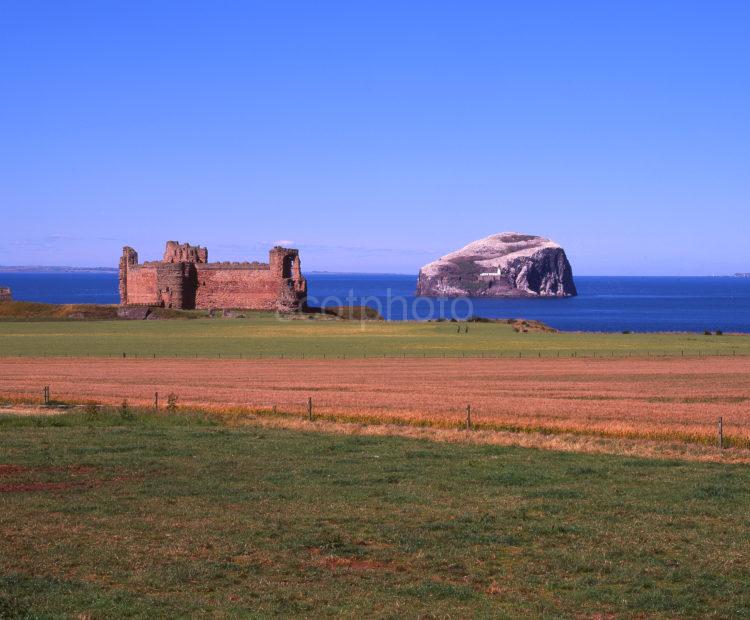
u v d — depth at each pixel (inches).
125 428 2126.0
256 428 2158.0
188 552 1098.7
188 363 4584.2
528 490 1446.9
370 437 2003.0
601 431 2105.1
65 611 896.3
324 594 958.4
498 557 1094.4
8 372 3998.5
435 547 1128.8
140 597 941.8
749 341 6205.7
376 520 1250.6
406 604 932.6
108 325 7564.0
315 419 2341.3
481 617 895.1
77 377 3752.5
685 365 4453.7
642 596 956.6
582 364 4534.9
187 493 1411.2
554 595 967.6
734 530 1207.6
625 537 1174.3
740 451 1859.0
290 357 5012.3
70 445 1856.5
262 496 1393.9
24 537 1152.8
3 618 870.4
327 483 1493.6
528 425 2186.3
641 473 1592.0
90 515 1270.9
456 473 1582.2
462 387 3366.1
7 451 1776.6
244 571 1032.2
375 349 5580.7
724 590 975.6
